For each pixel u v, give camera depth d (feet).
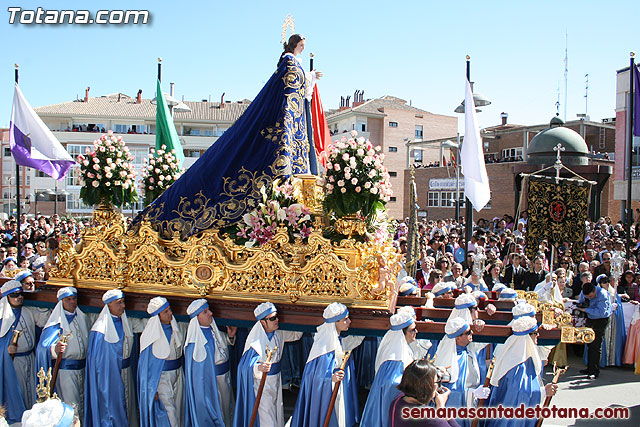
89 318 23.62
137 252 22.71
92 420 20.92
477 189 31.17
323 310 20.33
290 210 22.11
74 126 150.51
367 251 20.53
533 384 18.75
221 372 21.75
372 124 166.71
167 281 22.31
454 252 50.16
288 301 20.70
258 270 21.27
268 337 20.43
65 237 24.23
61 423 12.15
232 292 21.45
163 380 21.07
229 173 24.48
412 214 34.73
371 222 22.54
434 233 61.52
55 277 24.20
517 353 18.94
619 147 90.12
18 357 23.84
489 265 38.60
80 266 23.52
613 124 128.88
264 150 24.43
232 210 23.47
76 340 22.35
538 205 37.29
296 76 25.18
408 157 141.08
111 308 21.54
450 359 19.35
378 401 17.95
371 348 26.04
